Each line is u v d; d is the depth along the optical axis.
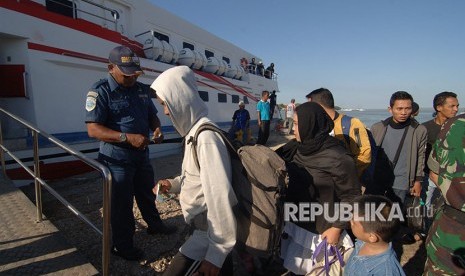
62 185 5.91
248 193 1.71
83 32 6.59
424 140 3.20
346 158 1.98
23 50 5.62
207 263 1.64
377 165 3.34
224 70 12.68
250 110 15.28
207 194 1.61
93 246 3.46
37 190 3.29
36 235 3.03
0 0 5.21
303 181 2.12
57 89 6.13
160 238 3.64
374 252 1.81
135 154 2.97
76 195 5.30
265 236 1.68
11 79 5.63
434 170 1.93
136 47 8.84
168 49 9.47
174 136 9.61
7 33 5.32
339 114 3.06
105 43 7.14
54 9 6.98
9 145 5.36
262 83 16.86
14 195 3.94
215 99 12.01
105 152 2.86
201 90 11.14
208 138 1.66
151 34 9.04
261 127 10.86
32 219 3.37
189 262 1.83
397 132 3.24
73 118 6.46
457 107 3.52
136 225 3.99
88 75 6.78
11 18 5.36
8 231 3.07
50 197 5.16
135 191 3.48
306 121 2.05
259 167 1.75
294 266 2.24
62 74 6.22
